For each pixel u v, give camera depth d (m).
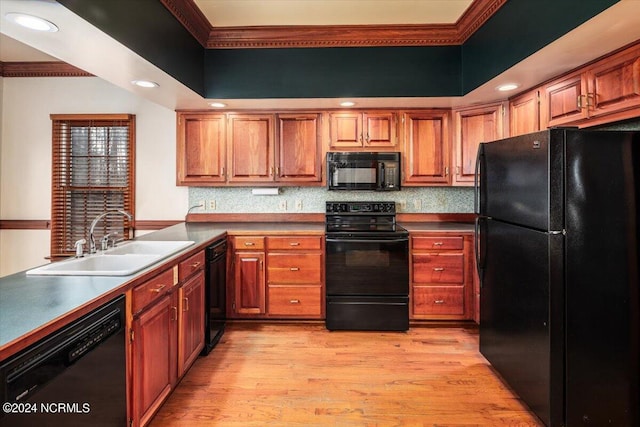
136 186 3.67
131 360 1.50
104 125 3.65
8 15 1.50
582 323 1.68
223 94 2.98
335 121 3.34
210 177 3.39
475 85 2.71
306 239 3.10
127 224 3.67
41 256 3.70
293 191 3.68
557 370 1.68
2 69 3.57
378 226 3.34
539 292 1.75
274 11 2.57
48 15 1.50
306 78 2.98
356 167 3.27
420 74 2.97
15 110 3.65
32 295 1.28
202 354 2.56
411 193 3.66
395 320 3.01
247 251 3.11
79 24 1.58
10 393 0.91
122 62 2.07
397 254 3.01
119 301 1.42
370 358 2.53
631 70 1.85
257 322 3.20
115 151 3.66
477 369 2.38
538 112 2.60
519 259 1.95
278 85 2.98
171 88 2.65
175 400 2.02
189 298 2.19
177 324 2.01
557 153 1.66
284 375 2.30
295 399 2.04
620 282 1.68
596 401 1.69
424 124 3.33
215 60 2.97
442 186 3.45
